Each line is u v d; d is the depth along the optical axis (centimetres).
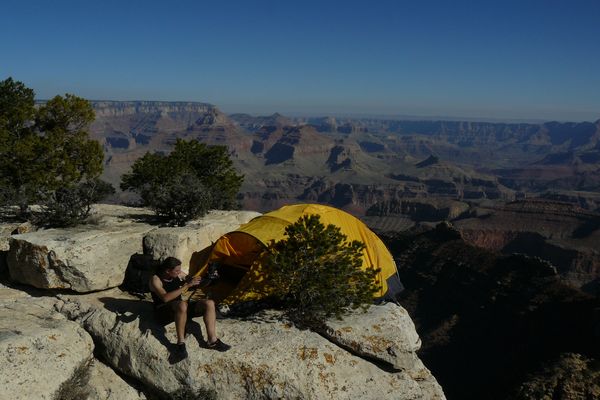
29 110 2320
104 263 1188
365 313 1093
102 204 2102
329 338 1022
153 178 2378
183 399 901
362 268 1311
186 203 1639
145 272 1215
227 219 1669
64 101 2402
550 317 6594
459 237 9769
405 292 9169
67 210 1489
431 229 10550
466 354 6812
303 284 1046
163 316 988
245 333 994
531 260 7912
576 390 4356
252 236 1183
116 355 985
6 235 1502
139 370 953
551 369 4744
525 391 4578
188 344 955
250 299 1116
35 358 873
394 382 975
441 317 8069
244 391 902
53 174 2200
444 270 9050
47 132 2317
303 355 943
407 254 10106
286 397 887
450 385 6225
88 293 1171
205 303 953
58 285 1142
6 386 808
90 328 1026
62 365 899
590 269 19162
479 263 8575
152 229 1416
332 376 928
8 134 2175
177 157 2739
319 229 1076
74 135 2420
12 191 1741
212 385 912
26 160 2106
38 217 1529
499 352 6475
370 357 1005
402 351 999
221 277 1255
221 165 2880
